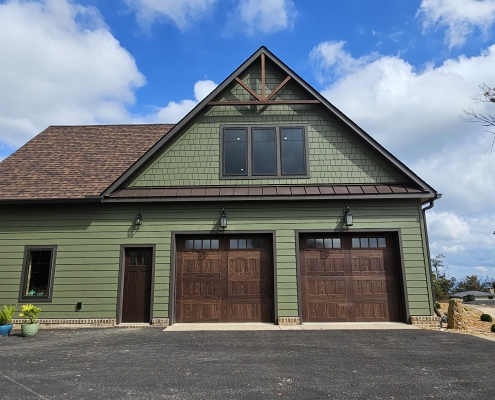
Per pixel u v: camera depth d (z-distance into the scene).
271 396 4.20
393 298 9.58
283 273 9.48
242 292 9.63
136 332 8.42
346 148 10.20
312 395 4.23
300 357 5.98
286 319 9.24
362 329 8.62
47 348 6.77
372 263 9.73
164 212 9.81
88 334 8.23
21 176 10.69
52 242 9.72
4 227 9.81
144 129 13.66
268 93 10.58
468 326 9.44
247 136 10.33
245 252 9.78
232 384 4.62
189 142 10.29
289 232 9.68
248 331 8.45
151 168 10.16
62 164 11.34
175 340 7.43
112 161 11.51
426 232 9.61
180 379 4.82
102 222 9.78
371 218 9.70
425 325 9.09
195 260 9.78
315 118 10.40
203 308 9.57
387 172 10.03
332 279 9.65
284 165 10.16
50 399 4.13
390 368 5.34
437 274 23.80
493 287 28.23
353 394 4.27
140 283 9.62
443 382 4.71
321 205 9.80
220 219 9.68
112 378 4.88
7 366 5.50
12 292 9.52
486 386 4.56
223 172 10.12
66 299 9.45
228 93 10.58
